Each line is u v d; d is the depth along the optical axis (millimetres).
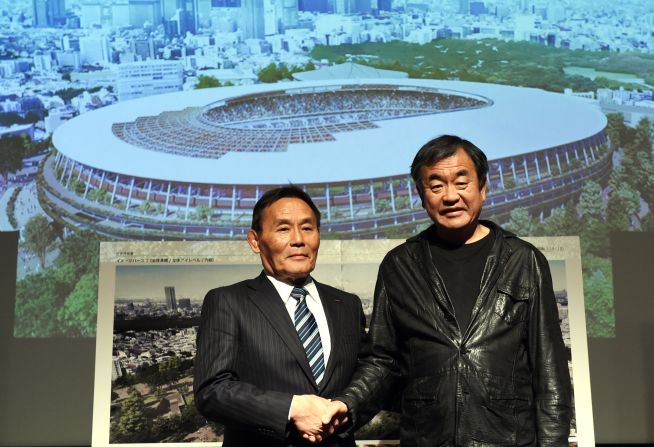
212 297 2066
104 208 3801
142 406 2627
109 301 2680
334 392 1991
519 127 3871
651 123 3883
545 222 3828
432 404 1963
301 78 3924
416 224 3799
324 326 2062
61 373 3688
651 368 3713
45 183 3816
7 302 3744
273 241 2051
